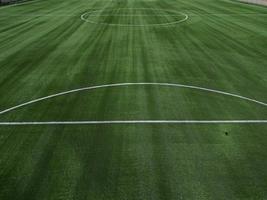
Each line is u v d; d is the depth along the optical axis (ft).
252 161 24.40
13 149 25.90
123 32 67.26
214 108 32.91
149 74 42.63
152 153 25.39
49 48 55.31
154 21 79.30
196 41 60.34
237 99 35.01
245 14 90.79
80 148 26.05
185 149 25.89
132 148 26.05
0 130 28.68
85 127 29.27
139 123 29.99
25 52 52.95
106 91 37.06
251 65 46.55
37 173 23.03
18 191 21.29
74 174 22.91
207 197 20.75
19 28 72.08
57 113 31.83
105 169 23.45
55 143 26.76
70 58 49.57
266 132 28.40
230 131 28.58
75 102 34.22
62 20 80.89
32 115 31.42
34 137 27.63
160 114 31.68
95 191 21.27
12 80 40.47
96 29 70.13
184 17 85.10
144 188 21.54
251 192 21.18
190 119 30.71
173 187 21.65
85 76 41.86
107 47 55.67
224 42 59.72
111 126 29.45
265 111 32.22
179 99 35.01
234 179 22.41
